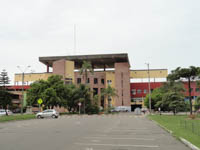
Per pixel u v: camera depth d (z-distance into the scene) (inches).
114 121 1246.3
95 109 2758.4
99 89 3853.3
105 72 3919.8
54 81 2431.1
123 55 3553.2
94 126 900.0
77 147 417.7
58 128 808.3
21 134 625.6
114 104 3769.7
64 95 2453.2
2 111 2194.9
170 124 890.7
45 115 1676.9
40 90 2314.2
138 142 483.5
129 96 3688.5
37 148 405.4
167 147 422.9
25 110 3380.9
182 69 1547.7
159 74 4033.0
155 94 2925.7
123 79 3740.2
